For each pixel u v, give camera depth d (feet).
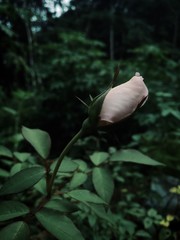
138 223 1.09
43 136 0.66
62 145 2.95
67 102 3.08
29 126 2.96
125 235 0.88
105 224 0.87
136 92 0.49
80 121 3.07
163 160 1.65
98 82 2.98
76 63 3.17
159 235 0.94
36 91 3.40
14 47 3.31
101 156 0.69
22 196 0.94
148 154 1.72
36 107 3.22
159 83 2.70
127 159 0.63
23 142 2.04
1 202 0.52
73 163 0.62
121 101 0.49
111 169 1.34
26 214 0.54
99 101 0.49
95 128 0.51
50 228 0.48
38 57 3.86
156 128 2.09
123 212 1.05
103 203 0.57
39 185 0.64
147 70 3.00
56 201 0.57
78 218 0.80
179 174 1.61
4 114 2.78
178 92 2.75
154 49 3.10
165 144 1.80
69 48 3.44
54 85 2.99
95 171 0.64
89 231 0.81
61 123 3.07
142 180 1.36
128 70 2.94
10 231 0.47
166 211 1.20
